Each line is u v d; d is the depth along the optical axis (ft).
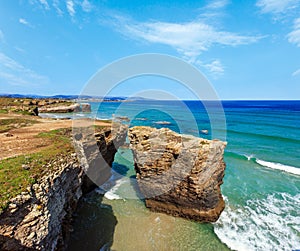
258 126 169.99
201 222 41.75
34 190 25.49
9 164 31.73
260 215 45.62
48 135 56.65
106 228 39.63
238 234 39.29
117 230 39.22
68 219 35.60
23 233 21.90
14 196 22.94
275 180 65.57
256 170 74.49
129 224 40.93
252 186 60.75
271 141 119.55
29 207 23.53
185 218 42.63
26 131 62.85
